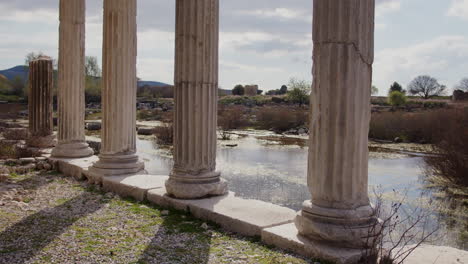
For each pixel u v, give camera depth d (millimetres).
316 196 5910
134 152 11023
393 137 30625
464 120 21281
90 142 22984
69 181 11070
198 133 8289
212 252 5941
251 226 6629
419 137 29500
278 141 30875
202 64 8242
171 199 8227
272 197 13734
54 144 15773
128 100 10781
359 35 5656
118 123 10633
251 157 22531
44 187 10305
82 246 6133
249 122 43969
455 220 10883
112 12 10508
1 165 12852
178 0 8242
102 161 10648
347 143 5688
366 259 5199
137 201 8898
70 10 12906
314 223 5766
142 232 6824
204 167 8359
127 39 10648
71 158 12898
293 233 6156
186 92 8250
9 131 20625
